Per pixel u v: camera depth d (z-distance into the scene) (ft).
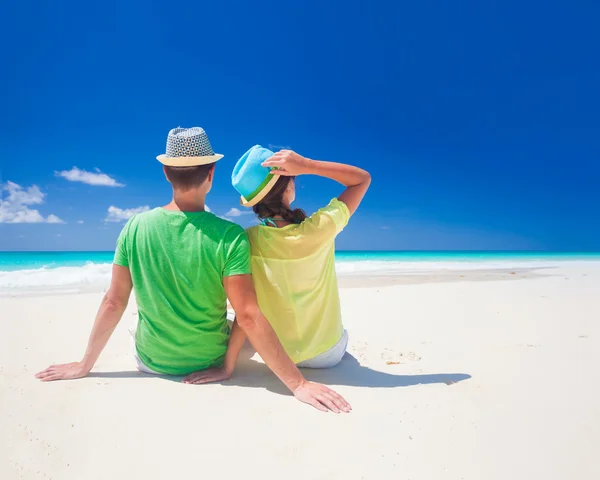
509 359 10.82
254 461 5.73
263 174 8.18
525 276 41.29
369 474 5.49
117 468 5.52
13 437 6.20
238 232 7.98
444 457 5.90
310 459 5.81
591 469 5.67
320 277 8.73
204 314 8.38
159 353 8.72
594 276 41.22
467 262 80.28
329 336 9.29
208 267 7.98
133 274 8.20
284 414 7.10
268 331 7.84
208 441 6.21
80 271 43.88
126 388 8.12
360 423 6.83
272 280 8.50
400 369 9.87
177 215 8.09
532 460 5.85
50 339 12.64
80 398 7.59
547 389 8.47
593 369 9.89
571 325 15.56
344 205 8.59
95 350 8.70
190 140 7.75
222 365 9.00
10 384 8.29
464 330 14.66
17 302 20.15
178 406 7.33
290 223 8.44
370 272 47.65
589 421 7.02
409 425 6.79
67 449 5.93
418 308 19.63
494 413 7.29
